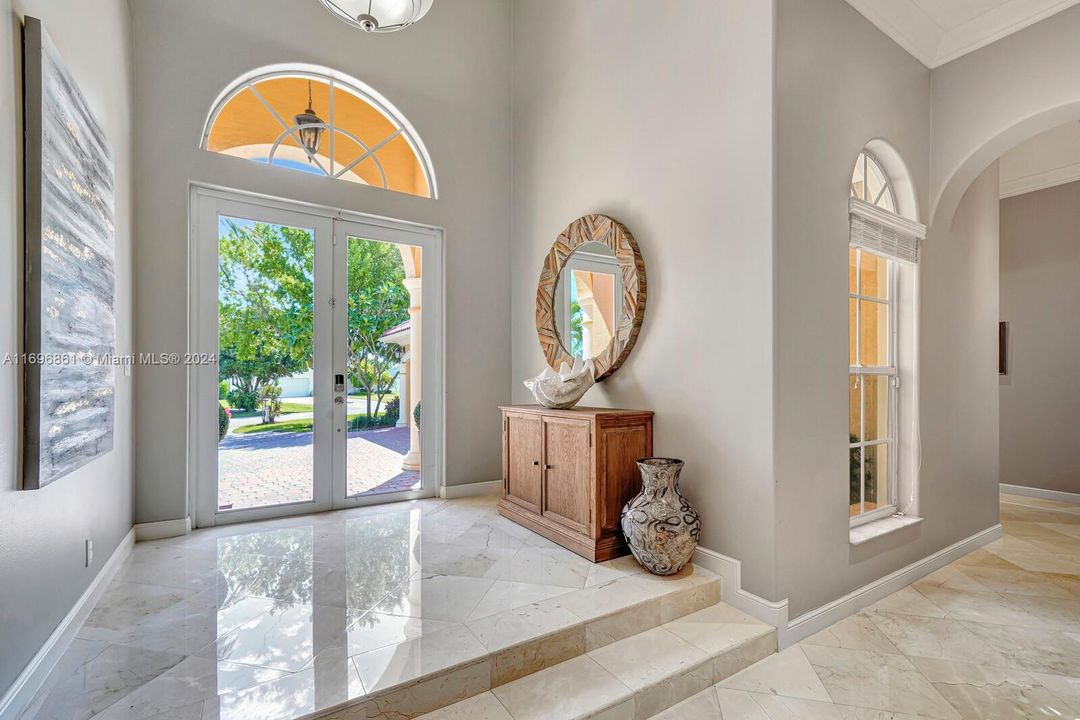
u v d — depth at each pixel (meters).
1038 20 2.67
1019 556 3.24
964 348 3.30
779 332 2.16
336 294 3.51
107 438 2.12
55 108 1.55
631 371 2.93
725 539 2.34
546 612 2.01
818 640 2.22
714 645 1.99
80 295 1.77
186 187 2.95
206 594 2.16
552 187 3.69
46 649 1.58
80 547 1.88
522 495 3.17
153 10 2.88
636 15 2.93
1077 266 4.68
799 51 2.27
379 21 2.21
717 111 2.41
